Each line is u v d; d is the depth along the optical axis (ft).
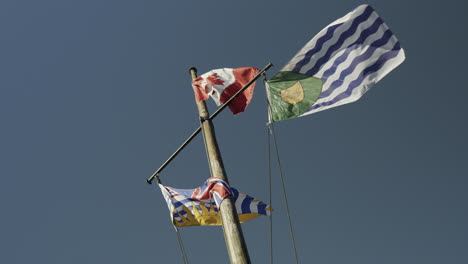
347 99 27.32
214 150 27.07
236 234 21.99
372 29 27.48
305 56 28.12
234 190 33.60
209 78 34.47
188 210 31.58
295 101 28.66
